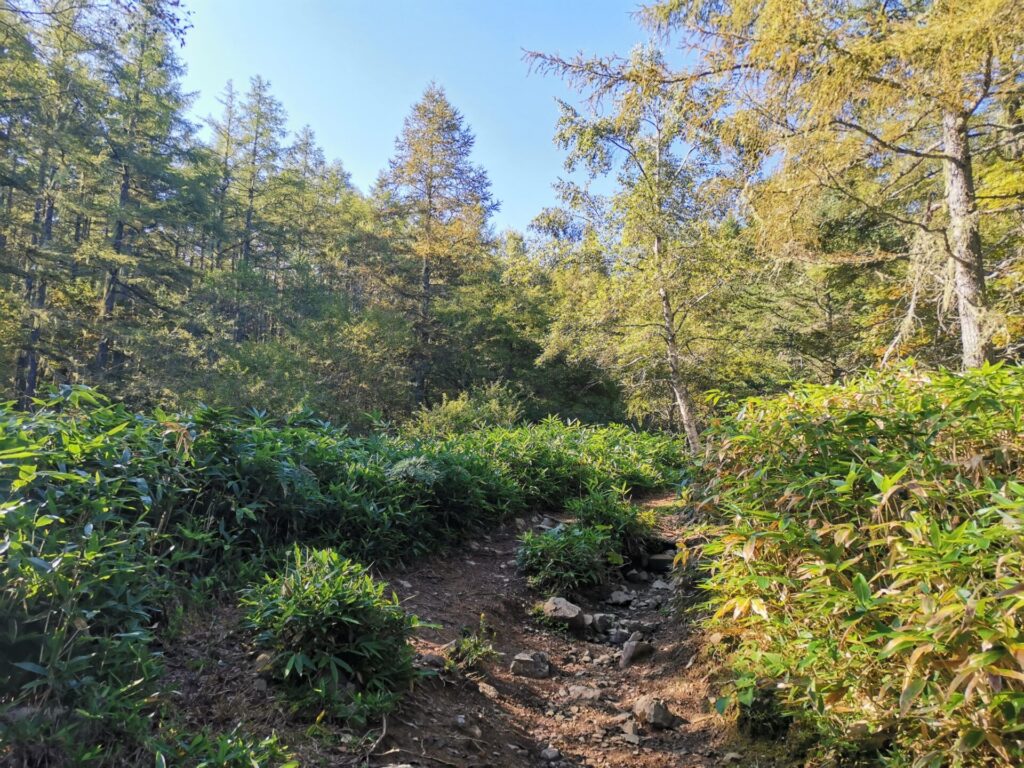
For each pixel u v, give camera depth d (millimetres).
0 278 16062
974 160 7984
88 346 21984
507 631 4496
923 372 3393
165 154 22047
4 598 2205
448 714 3078
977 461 2445
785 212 6273
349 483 5012
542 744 3150
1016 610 1844
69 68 15797
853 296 13586
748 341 14344
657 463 9438
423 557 5316
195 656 2904
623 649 4387
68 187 20188
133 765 2033
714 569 3699
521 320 23875
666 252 12227
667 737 3215
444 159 24094
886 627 2152
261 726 2516
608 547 5707
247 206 29938
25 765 1873
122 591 2643
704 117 6227
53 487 2924
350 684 2865
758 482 3105
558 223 13250
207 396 17734
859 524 2725
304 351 20812
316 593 3012
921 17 5285
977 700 1994
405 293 24781
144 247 22578
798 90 5324
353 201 33656
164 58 20844
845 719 2580
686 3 6246
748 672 3023
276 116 30531
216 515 3965
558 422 10812
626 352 13742
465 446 7473
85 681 2168
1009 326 6418
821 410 3295
